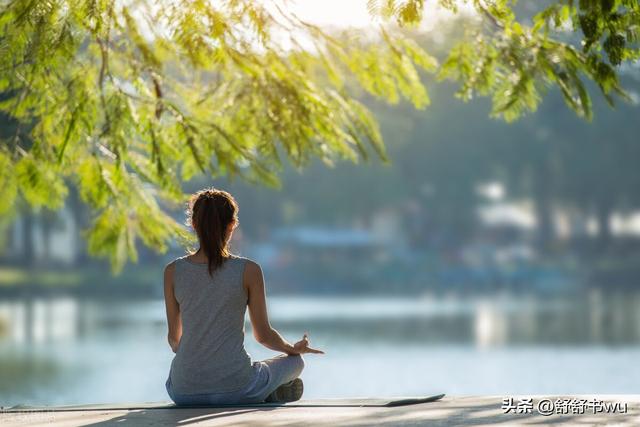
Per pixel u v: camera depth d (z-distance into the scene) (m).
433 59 12.12
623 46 10.02
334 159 12.54
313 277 112.00
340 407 8.60
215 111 12.23
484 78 11.41
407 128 106.44
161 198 13.20
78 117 11.22
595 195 114.75
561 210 120.38
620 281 106.06
